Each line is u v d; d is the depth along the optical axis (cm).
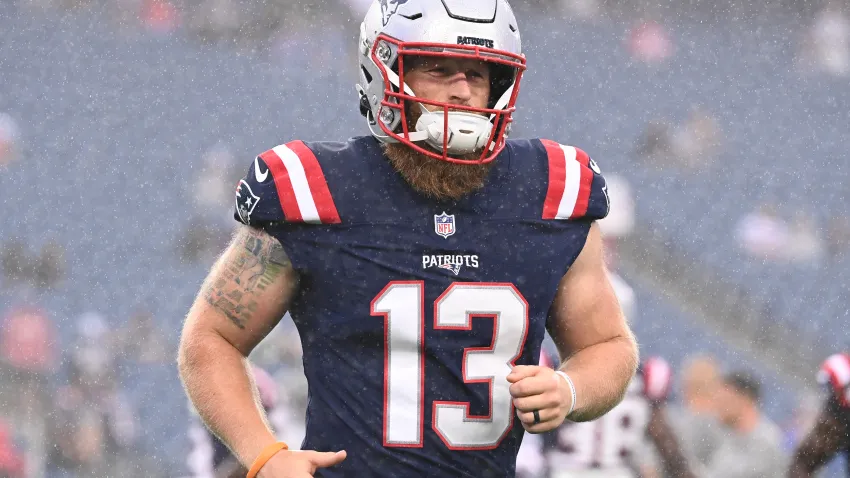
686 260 1759
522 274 502
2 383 1474
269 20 1997
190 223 1781
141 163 1833
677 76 2056
